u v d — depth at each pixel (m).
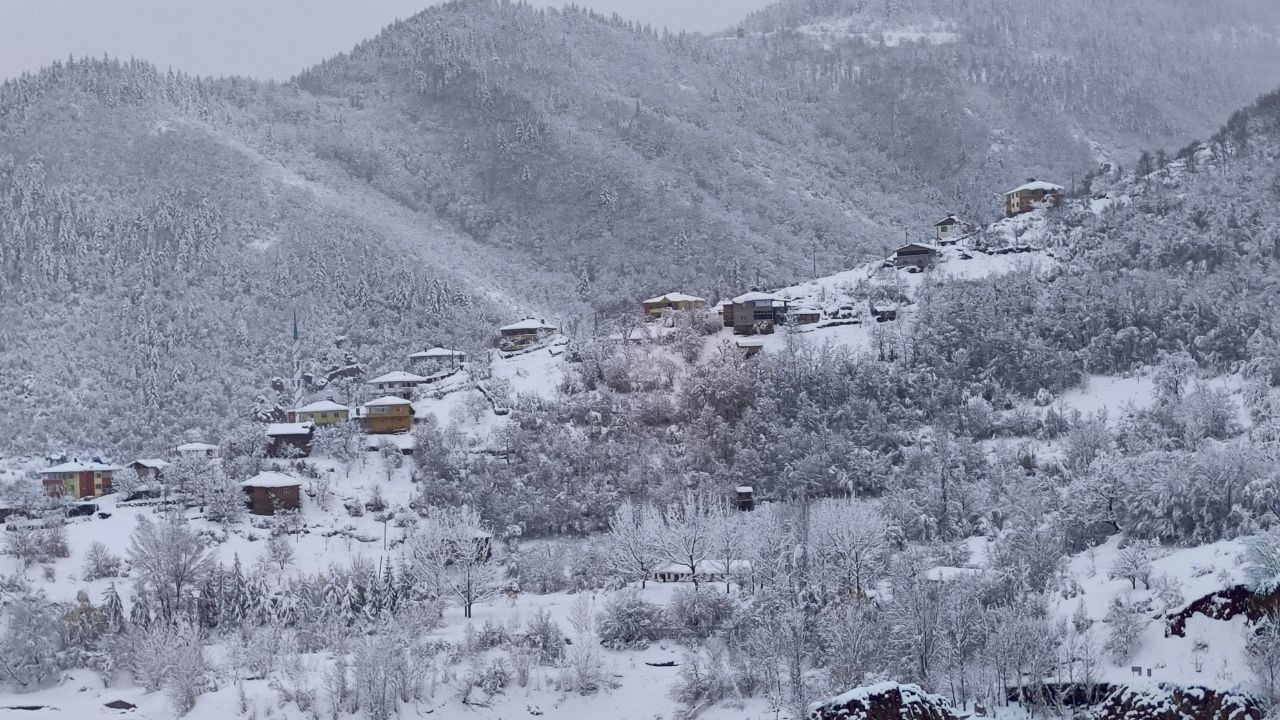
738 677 118.38
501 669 123.94
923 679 106.12
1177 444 167.38
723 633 129.75
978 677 107.56
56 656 134.00
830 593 130.62
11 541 167.25
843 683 107.00
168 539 149.38
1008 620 106.12
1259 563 105.75
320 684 123.50
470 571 149.88
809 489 182.00
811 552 141.12
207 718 118.50
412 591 149.50
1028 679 105.12
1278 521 121.38
